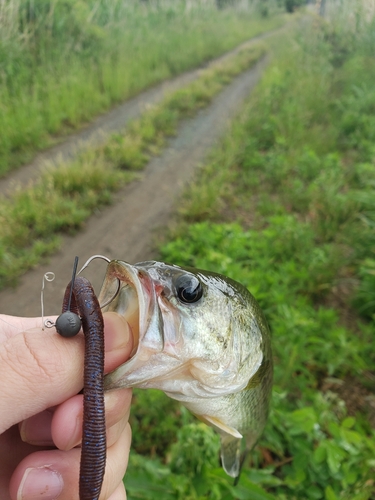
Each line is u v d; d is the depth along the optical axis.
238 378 0.16
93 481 0.10
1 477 0.15
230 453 0.22
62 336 0.11
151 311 0.14
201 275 0.16
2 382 0.11
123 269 0.14
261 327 0.18
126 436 0.15
